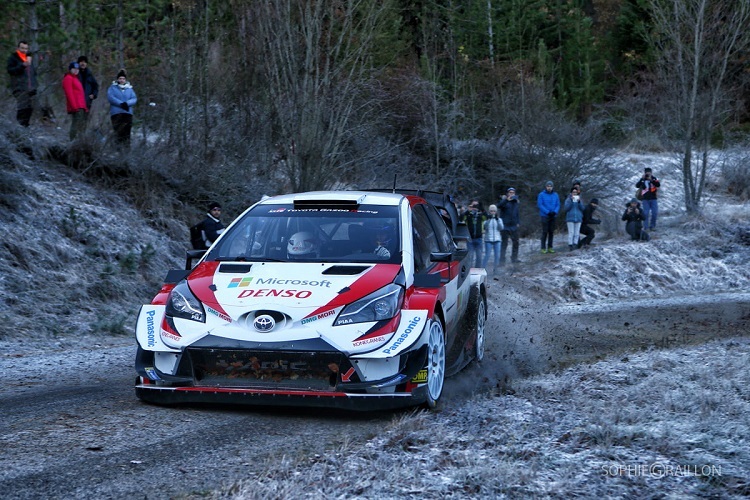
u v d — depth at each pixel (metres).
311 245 6.59
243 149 19.39
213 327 5.72
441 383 6.26
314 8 17.69
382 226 6.75
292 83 17.62
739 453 4.78
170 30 19.80
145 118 19.23
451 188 26.72
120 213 16.12
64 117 18.56
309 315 5.68
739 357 8.23
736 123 34.22
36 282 12.98
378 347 5.60
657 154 33.22
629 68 38.44
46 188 15.42
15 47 16.77
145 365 5.90
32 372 8.12
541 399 6.25
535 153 27.22
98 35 19.55
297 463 4.50
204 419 5.62
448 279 7.02
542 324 12.39
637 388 6.63
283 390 5.62
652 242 22.23
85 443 4.94
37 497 3.97
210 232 13.85
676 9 25.83
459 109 28.53
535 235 26.53
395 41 28.95
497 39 33.97
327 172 17.73
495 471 4.26
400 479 4.19
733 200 29.89
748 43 26.84
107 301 13.43
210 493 4.03
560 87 34.59
